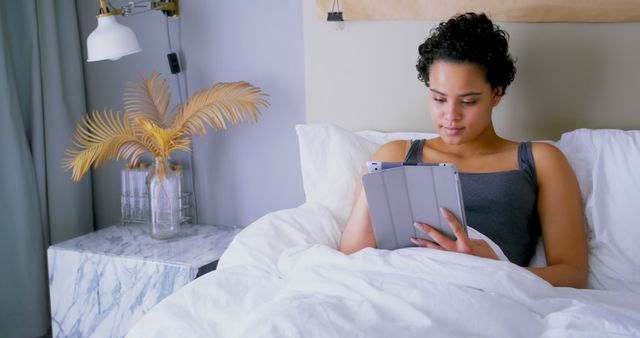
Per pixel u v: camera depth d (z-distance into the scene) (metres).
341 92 2.04
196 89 2.29
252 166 2.26
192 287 1.41
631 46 1.70
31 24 2.27
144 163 2.34
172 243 2.15
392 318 1.14
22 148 2.28
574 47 1.75
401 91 1.97
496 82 1.50
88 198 2.51
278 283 1.42
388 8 1.92
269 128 2.20
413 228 1.38
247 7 2.15
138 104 2.26
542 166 1.54
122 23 2.36
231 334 1.24
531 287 1.24
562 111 1.80
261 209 2.28
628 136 1.62
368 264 1.30
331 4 1.98
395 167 1.36
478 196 1.55
